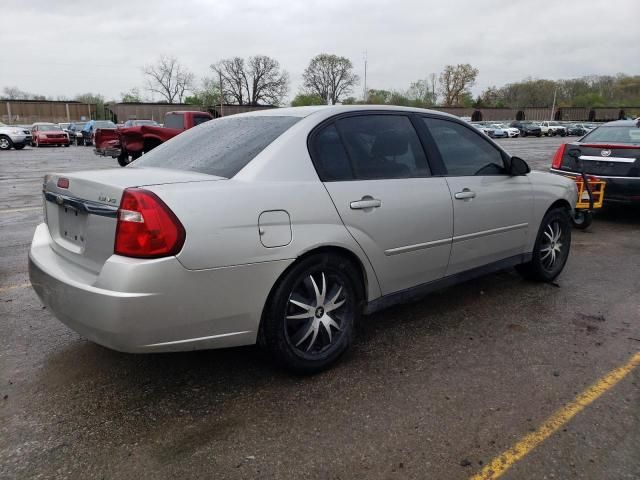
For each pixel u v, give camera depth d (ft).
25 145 98.43
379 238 10.61
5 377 10.09
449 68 295.48
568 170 25.26
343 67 273.54
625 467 7.64
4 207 28.58
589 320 13.05
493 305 14.05
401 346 11.53
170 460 7.77
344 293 10.40
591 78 347.56
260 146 9.80
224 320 8.76
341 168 10.33
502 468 7.61
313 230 9.52
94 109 189.06
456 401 9.34
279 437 8.31
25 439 8.21
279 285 9.29
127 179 8.91
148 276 7.89
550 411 9.04
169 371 10.39
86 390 9.66
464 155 12.98
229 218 8.53
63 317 8.84
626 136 24.73
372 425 8.63
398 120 11.84
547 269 15.84
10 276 16.10
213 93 271.90
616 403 9.28
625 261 18.58
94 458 7.79
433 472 7.52
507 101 335.26
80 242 9.33
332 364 10.55
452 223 12.14
